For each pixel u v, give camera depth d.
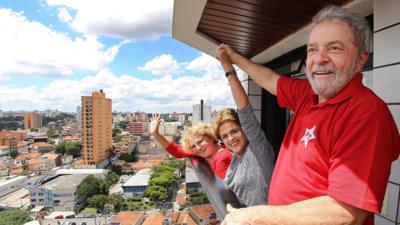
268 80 1.72
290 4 2.75
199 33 3.78
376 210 0.79
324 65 1.05
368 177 0.82
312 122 1.07
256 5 2.83
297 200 1.04
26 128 146.62
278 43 3.83
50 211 47.66
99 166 76.62
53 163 81.06
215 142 2.19
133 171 71.75
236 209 0.97
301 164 1.06
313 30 1.12
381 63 2.00
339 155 0.91
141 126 109.31
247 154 1.67
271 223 0.86
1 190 59.34
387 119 0.89
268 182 1.59
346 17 1.04
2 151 93.88
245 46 4.36
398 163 1.76
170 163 58.94
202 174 1.59
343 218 0.83
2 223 40.00
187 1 2.76
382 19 2.00
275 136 5.39
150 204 43.22
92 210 46.16
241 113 1.73
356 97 0.96
